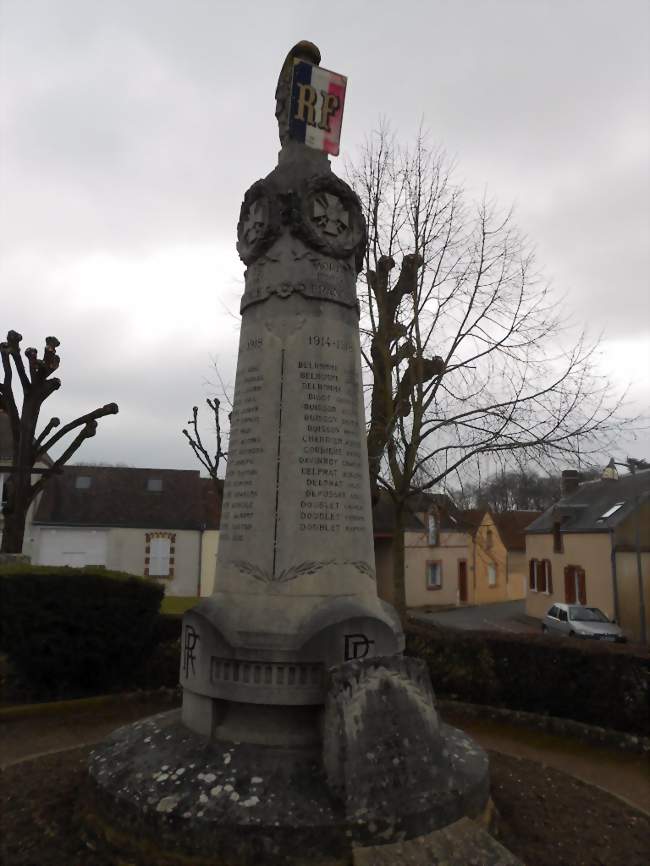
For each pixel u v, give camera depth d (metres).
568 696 8.62
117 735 5.21
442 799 4.04
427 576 36.28
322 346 5.59
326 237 5.86
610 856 4.25
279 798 3.99
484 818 4.34
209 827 3.79
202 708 4.92
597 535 27.86
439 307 14.80
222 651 4.79
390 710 4.25
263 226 5.85
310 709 4.71
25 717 8.49
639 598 25.22
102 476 31.06
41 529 28.11
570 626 22.91
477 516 39.03
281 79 6.57
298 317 5.63
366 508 5.54
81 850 4.02
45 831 4.27
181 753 4.57
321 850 3.74
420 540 35.50
